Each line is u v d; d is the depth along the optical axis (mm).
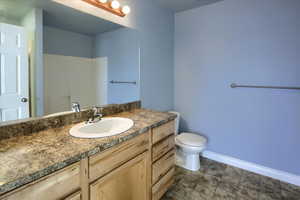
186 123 2549
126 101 1860
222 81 2189
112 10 1586
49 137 1001
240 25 2006
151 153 1331
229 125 2186
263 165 1978
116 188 1033
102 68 1614
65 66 1343
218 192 1675
